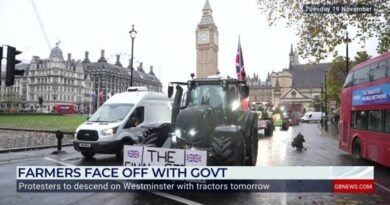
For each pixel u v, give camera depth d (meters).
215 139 8.70
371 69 13.40
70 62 148.62
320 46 15.20
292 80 146.62
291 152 17.73
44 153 15.80
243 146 9.47
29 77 145.88
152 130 9.76
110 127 13.02
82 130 13.12
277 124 41.75
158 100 15.62
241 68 27.91
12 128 30.34
